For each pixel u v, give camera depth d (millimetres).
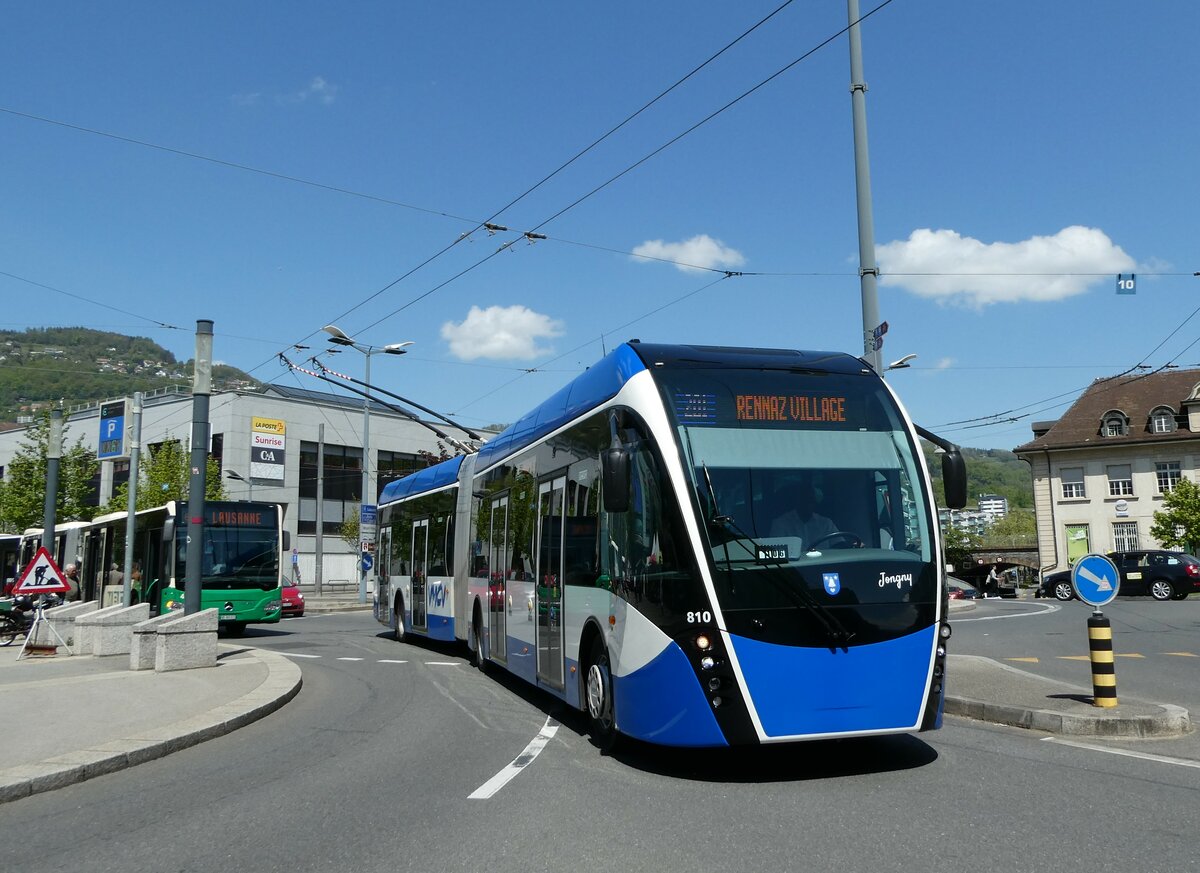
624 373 8523
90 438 57344
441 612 17797
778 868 5203
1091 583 9836
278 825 6469
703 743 7109
